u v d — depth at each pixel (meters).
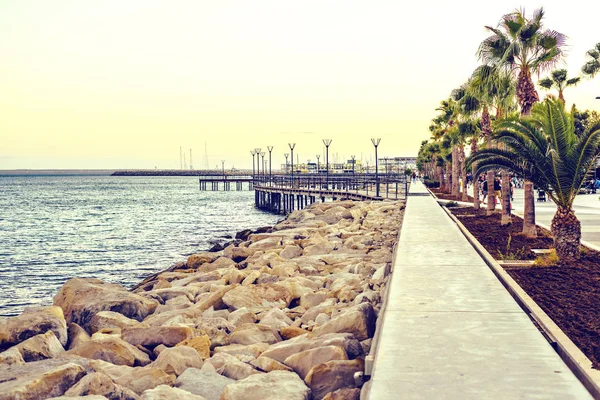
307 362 7.57
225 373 7.75
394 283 9.94
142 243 41.34
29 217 68.69
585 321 8.70
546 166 14.25
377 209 38.31
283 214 73.38
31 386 6.60
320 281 15.44
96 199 116.81
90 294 12.74
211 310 12.29
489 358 6.05
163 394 6.34
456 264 11.90
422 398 5.03
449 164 58.88
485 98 25.94
